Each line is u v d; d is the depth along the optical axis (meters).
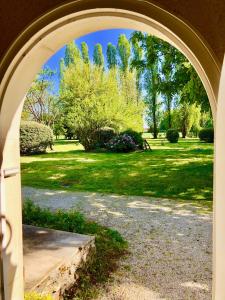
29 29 1.51
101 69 17.55
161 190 8.59
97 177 10.52
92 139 16.06
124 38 20.75
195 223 5.65
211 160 12.23
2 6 1.53
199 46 1.34
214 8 1.32
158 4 1.36
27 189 9.15
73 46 20.36
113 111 16.94
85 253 3.70
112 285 3.38
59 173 11.30
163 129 20.00
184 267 3.83
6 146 1.77
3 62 1.56
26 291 2.53
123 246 4.50
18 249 1.95
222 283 1.20
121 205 7.08
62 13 1.46
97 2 1.41
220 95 1.16
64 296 3.11
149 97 19.62
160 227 5.42
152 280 3.50
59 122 18.00
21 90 1.80
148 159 13.12
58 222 5.02
